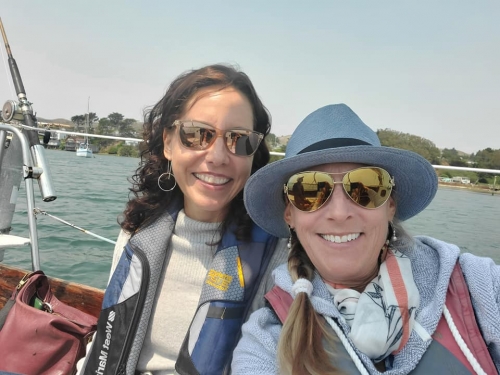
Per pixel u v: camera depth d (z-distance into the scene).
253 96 0.63
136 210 0.68
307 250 0.49
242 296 0.58
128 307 0.60
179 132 0.59
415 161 0.46
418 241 0.54
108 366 0.59
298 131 0.52
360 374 0.42
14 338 0.67
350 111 0.50
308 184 0.47
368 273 0.49
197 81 0.60
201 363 0.55
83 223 2.89
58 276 1.84
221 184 0.60
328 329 0.45
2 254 1.01
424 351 0.42
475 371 0.40
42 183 0.86
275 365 0.45
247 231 0.61
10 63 0.93
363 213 0.46
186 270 0.63
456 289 0.45
